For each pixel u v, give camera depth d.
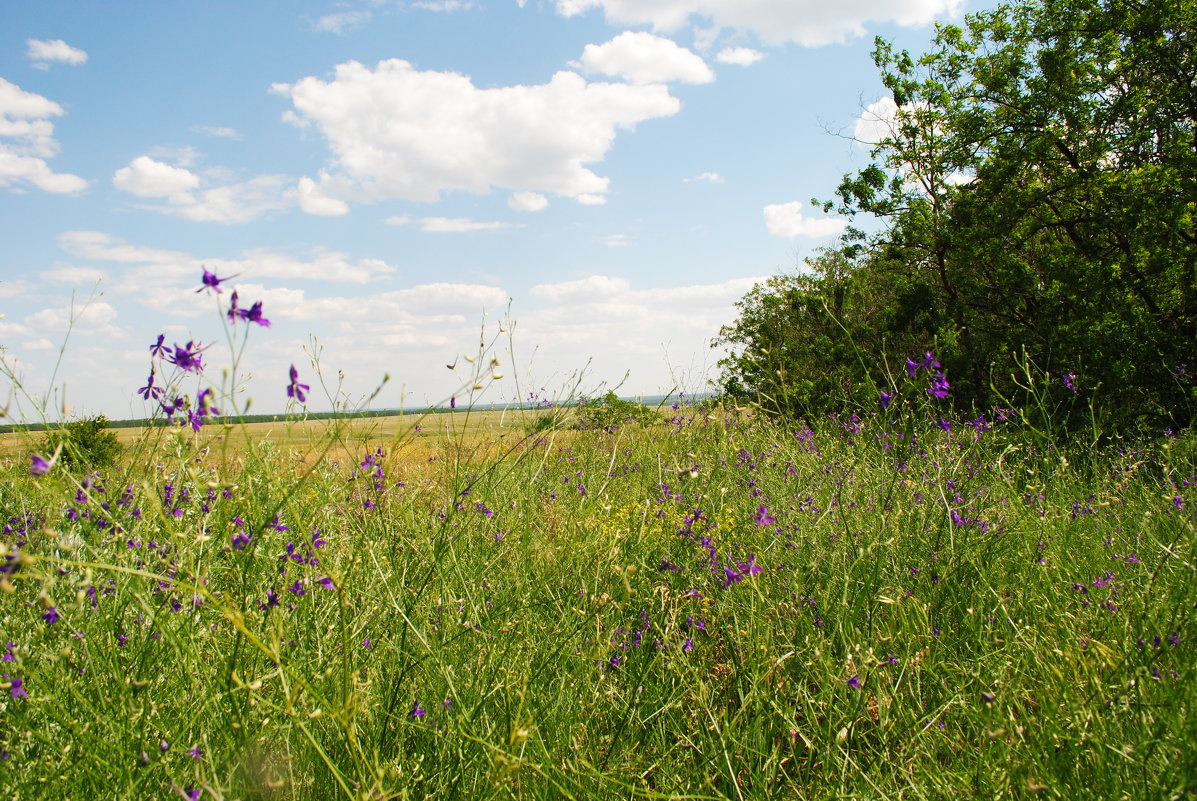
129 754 2.19
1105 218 15.09
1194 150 15.12
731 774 2.46
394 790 2.33
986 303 17.30
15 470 3.80
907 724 2.72
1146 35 15.31
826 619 3.43
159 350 2.52
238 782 2.19
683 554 3.86
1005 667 2.84
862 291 18.89
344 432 3.49
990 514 4.40
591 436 6.95
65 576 2.65
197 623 2.85
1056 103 15.38
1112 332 13.30
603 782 2.43
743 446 6.45
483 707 2.79
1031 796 2.27
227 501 2.97
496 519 4.67
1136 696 2.50
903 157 18.14
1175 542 3.92
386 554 3.70
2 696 2.38
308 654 2.80
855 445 6.06
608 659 3.08
